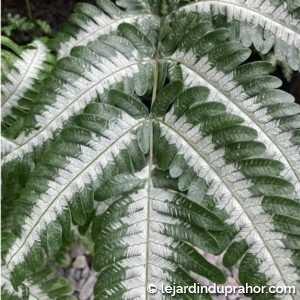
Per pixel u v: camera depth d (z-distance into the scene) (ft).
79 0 2.58
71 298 1.85
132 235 1.31
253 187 1.30
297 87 2.27
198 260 1.27
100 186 1.37
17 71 1.83
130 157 1.41
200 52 1.48
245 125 1.38
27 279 1.82
